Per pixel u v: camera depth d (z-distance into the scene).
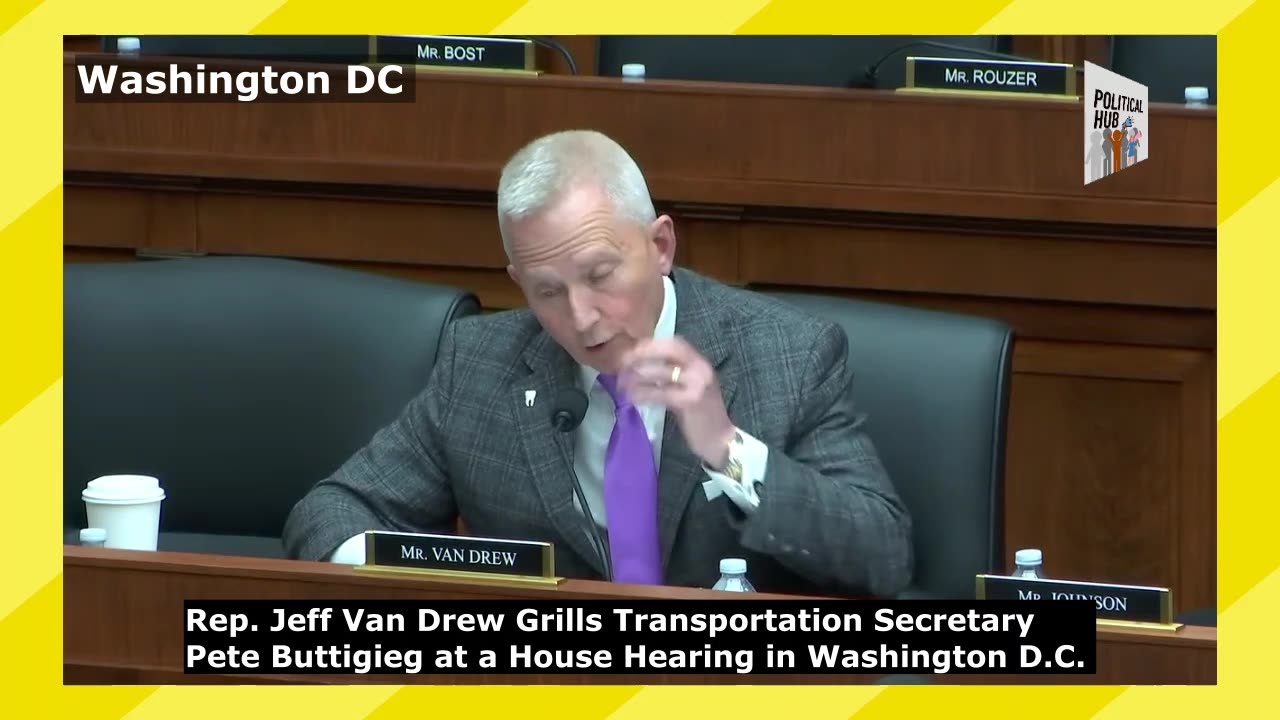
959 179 7.66
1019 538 7.89
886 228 7.82
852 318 6.21
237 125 8.22
